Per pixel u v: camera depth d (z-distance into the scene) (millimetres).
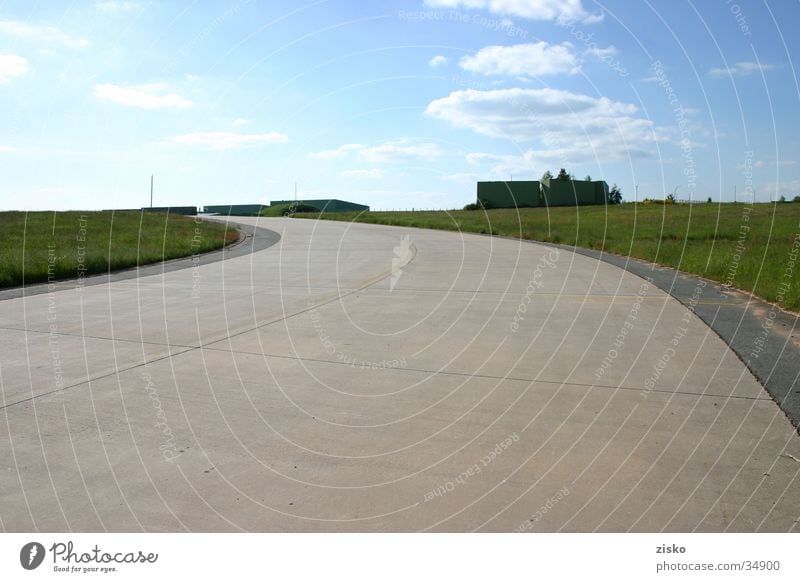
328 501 3057
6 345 6273
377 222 37375
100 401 4492
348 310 8242
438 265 13914
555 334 6590
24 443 3729
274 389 4789
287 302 8977
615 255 15727
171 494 3121
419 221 35469
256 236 25953
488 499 3053
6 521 2887
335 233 27484
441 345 6195
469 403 4430
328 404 4438
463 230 28781
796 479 3162
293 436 3840
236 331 6934
